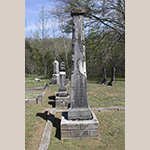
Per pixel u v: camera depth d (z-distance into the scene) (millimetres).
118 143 3461
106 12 12445
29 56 21438
